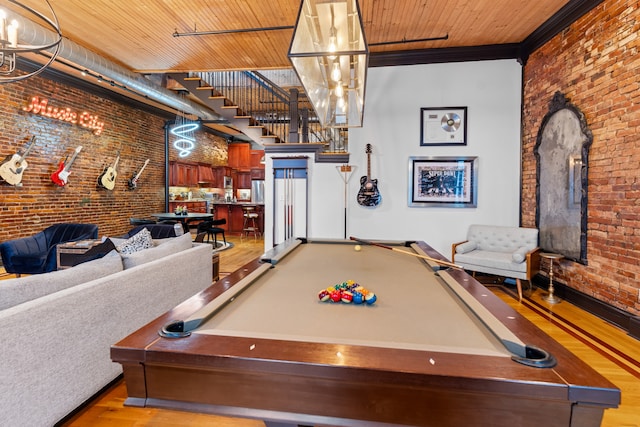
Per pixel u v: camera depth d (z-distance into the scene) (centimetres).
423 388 89
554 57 397
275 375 97
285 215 536
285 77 797
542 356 94
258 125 616
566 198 375
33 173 530
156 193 834
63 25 393
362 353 98
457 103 484
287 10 363
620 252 303
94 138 648
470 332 117
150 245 312
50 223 560
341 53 178
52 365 160
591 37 336
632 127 290
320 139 684
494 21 392
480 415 88
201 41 435
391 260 243
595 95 332
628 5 291
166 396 104
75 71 553
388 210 505
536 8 363
